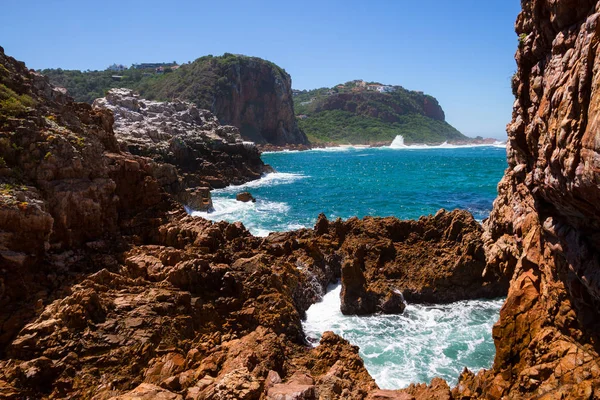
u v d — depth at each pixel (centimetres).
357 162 9956
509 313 1144
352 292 1864
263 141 14812
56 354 1162
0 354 1188
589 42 711
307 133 19575
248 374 1063
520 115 1225
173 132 5834
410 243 2200
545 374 966
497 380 1091
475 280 1962
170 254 1691
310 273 2009
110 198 1966
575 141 740
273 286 1695
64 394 1084
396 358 1534
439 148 18200
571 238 915
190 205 3478
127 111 5862
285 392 982
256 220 3397
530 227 1192
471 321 1781
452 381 1404
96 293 1342
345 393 1054
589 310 945
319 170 8000
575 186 748
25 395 1053
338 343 1406
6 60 2025
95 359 1179
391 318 1822
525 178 1201
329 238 2300
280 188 5369
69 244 1709
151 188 2258
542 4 988
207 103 12938
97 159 1950
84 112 2316
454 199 4388
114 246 1869
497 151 15325
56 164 1730
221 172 5650
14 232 1440
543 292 1101
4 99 1784
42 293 1430
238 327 1486
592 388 871
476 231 2047
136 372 1175
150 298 1433
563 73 848
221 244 2012
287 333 1533
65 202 1702
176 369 1191
